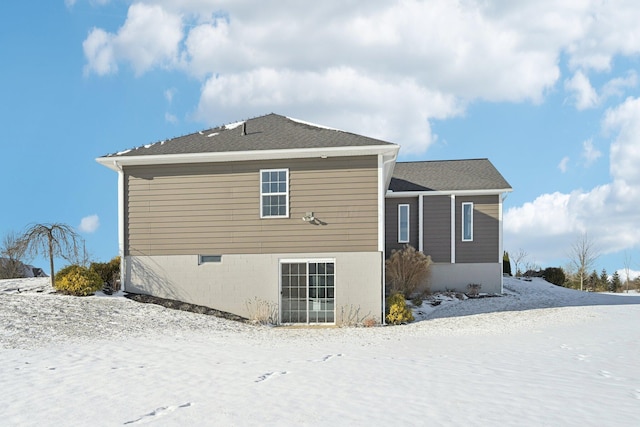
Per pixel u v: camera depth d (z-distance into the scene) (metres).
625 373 7.99
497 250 24.31
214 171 16.70
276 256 16.27
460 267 24.44
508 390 6.88
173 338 12.11
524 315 16.78
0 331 11.43
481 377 7.75
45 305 14.48
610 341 11.22
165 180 16.91
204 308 16.36
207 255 16.66
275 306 16.12
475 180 25.45
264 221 16.38
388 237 25.03
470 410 5.90
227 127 19.34
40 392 6.99
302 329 14.88
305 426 5.38
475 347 10.95
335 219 16.06
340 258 15.94
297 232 16.20
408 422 5.46
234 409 6.07
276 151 15.92
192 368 8.65
